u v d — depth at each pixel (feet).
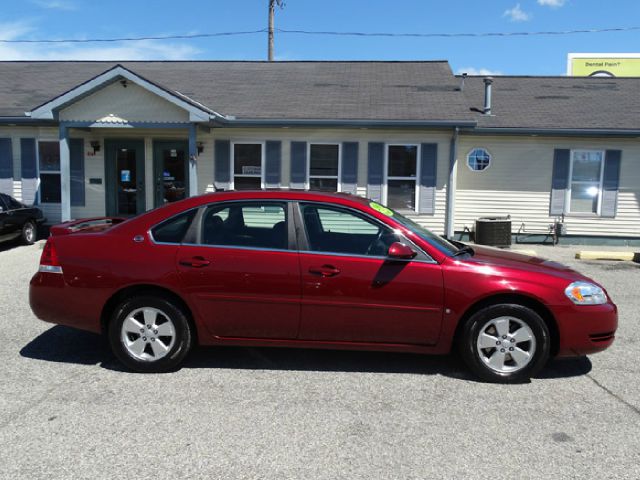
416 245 14.60
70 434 11.37
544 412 12.76
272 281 14.43
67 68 55.36
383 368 15.60
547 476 10.01
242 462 10.36
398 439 11.34
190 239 14.89
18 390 13.65
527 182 42.98
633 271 32.27
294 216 14.88
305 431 11.64
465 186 43.32
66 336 18.17
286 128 42.24
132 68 54.75
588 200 43.11
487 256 15.90
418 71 52.85
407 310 14.34
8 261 32.35
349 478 9.87
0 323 19.53
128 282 14.66
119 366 15.46
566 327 14.26
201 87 47.70
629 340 18.65
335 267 14.35
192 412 12.49
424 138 41.78
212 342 14.98
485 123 41.70
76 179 44.27
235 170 43.16
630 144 42.11
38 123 42.32
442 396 13.64
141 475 9.89
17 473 9.89
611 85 51.85
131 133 44.16
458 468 10.24
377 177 42.27
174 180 44.55
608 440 11.41
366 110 41.32
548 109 44.91
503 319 14.40
